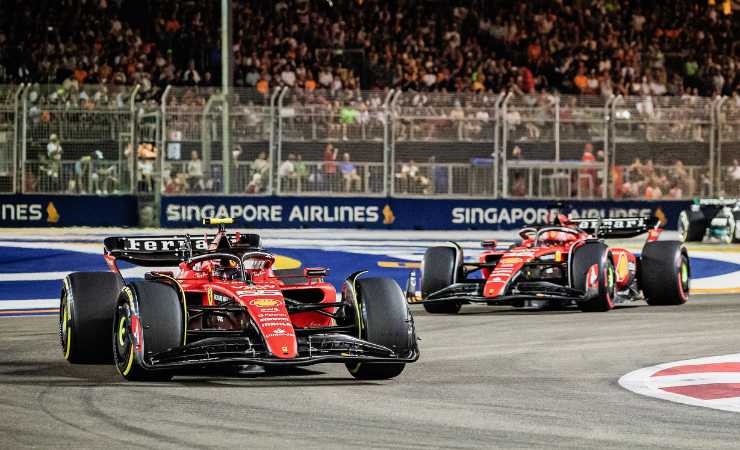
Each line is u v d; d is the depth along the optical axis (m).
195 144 44.44
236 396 12.89
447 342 18.16
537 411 12.21
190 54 58.31
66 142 44.06
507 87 58.72
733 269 32.41
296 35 59.88
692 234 41.75
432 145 45.16
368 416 11.83
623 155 45.53
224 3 47.12
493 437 10.83
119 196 44.41
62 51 56.25
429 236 42.19
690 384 14.08
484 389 13.63
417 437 10.80
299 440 10.63
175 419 11.57
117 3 58.78
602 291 21.98
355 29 60.72
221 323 15.38
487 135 45.25
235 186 44.84
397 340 14.09
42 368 14.98
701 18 65.62
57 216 44.22
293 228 45.09
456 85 58.41
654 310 22.84
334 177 45.03
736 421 11.69
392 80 58.72
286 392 13.22
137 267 31.05
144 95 54.34
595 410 12.29
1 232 41.88
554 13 63.69
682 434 11.02
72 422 11.41
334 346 13.98
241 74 57.50
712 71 63.56
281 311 13.73
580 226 24.23
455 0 63.16
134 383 13.75
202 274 15.27
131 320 13.50
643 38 64.12
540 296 21.20
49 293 26.17
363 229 45.38
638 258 24.17
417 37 61.25
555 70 61.03
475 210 45.59
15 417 11.66
